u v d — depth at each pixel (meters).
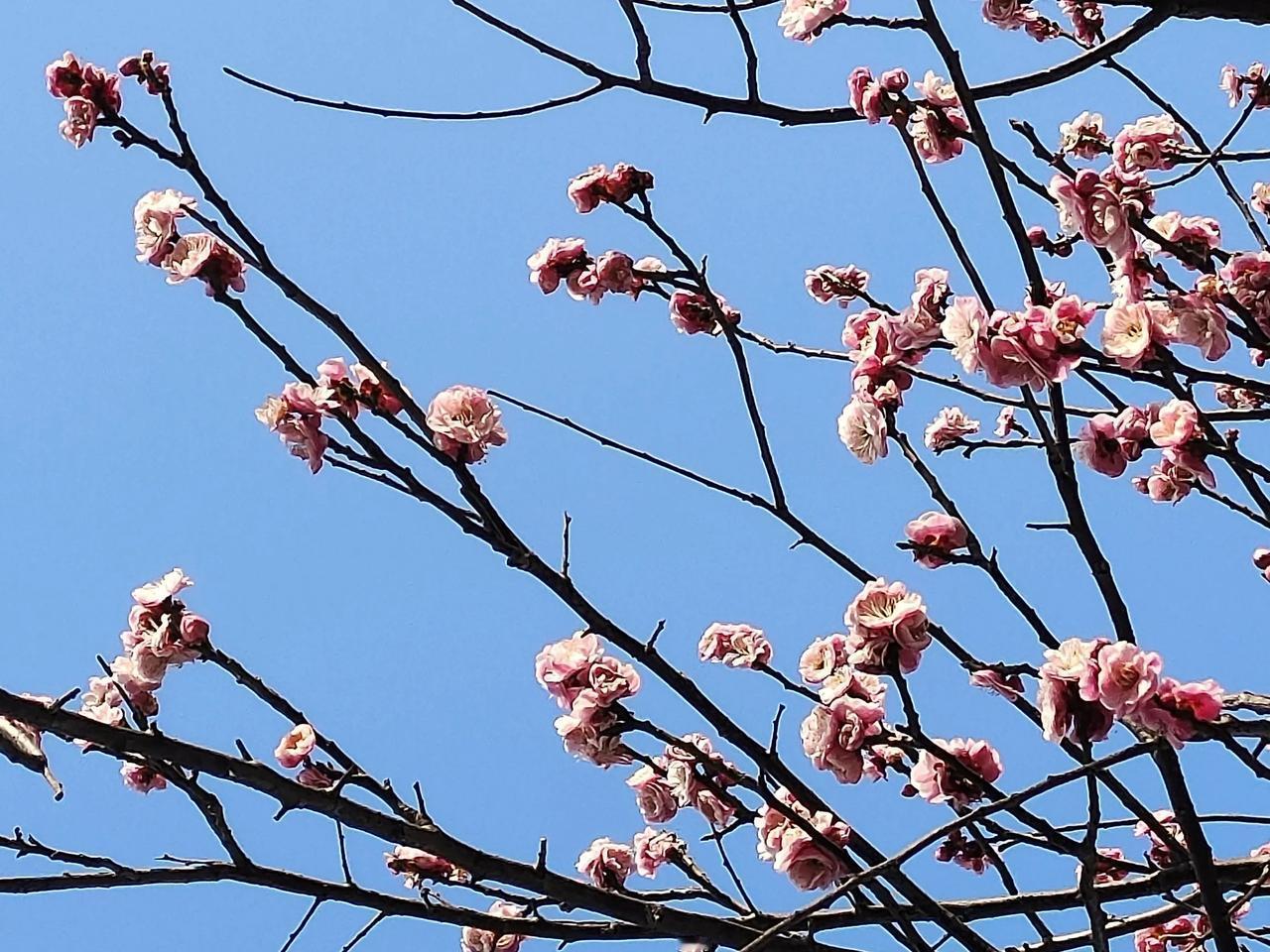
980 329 3.06
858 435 3.64
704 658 3.68
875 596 3.27
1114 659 2.80
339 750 3.71
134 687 3.81
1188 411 3.21
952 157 3.93
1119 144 4.18
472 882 3.87
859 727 3.23
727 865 3.98
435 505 3.30
